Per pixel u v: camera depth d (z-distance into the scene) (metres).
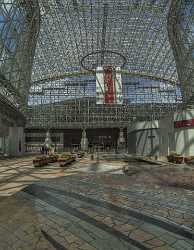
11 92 46.84
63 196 8.83
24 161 35.75
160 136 40.88
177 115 34.62
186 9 43.19
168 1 44.47
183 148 33.38
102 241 5.06
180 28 46.56
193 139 32.19
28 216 6.99
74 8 45.88
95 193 9.06
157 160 31.70
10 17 35.19
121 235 5.24
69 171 21.03
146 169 17.86
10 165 29.16
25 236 5.71
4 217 7.10
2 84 39.84
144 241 4.90
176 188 10.02
